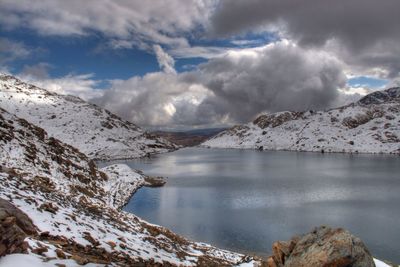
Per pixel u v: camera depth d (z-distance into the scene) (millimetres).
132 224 34344
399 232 55531
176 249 30234
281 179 124000
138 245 24703
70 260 12727
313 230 19000
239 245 49125
